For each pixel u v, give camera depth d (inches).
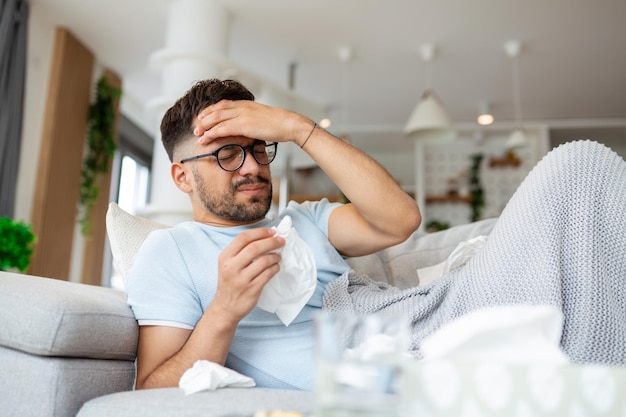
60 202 179.2
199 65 151.2
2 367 34.6
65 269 182.2
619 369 18.0
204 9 160.1
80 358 35.5
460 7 169.8
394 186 47.3
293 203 54.9
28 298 34.2
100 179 202.1
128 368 39.8
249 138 47.9
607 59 201.0
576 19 175.5
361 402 17.2
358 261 59.4
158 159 147.3
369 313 45.2
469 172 273.0
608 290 36.2
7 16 151.6
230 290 37.3
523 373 18.1
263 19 175.8
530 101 240.1
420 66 208.8
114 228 51.2
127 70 213.3
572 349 35.3
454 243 62.5
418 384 18.6
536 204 39.9
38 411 32.6
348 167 46.3
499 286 39.4
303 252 40.2
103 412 28.5
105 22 178.9
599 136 272.7
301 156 204.4
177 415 27.0
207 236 46.3
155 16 173.8
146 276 42.1
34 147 171.2
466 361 18.6
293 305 39.7
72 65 185.5
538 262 37.9
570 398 17.8
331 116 259.8
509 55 195.9
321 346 17.8
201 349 37.8
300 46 194.2
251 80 166.1
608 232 37.8
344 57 197.2
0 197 150.2
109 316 37.3
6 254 108.0
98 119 197.2
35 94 171.8
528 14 173.3
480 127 265.4
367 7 169.9
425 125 172.6
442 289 43.9
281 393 31.0
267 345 43.3
